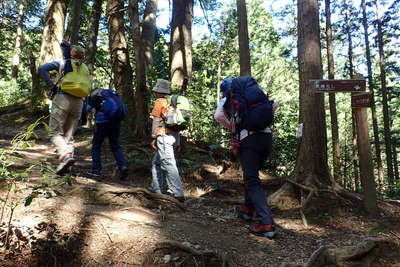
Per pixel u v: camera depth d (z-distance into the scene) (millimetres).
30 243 3221
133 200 4441
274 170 9250
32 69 13320
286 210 5016
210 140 9438
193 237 3691
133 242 3406
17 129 11094
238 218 4605
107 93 5656
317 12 5555
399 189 12594
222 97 4289
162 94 5012
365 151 4961
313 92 5395
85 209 3947
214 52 26031
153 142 4957
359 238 4145
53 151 7891
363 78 5008
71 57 5059
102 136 5684
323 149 5402
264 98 4074
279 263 3451
